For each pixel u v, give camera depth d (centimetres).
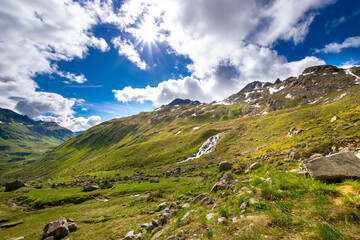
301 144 4641
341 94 17738
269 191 752
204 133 15938
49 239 1727
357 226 423
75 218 2550
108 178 7862
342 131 4469
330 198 579
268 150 6319
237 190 983
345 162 775
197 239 635
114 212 2538
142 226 1410
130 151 16525
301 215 530
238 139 12719
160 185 4347
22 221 2664
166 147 15538
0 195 4953
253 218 593
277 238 464
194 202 1312
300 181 780
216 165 7850
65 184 6612
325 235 415
